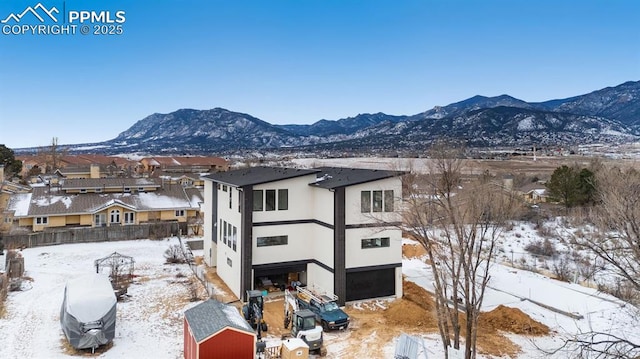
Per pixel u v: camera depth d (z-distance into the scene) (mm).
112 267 31203
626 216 14172
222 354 17438
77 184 52344
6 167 71375
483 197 20891
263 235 27250
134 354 19844
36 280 30719
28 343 20547
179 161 112125
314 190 28609
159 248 41812
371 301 27062
